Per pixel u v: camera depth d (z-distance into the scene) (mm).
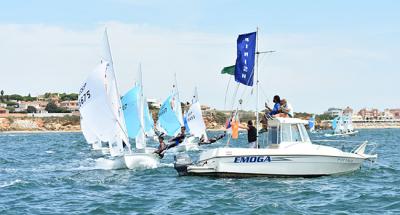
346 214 23609
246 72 33375
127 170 42531
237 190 29500
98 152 68375
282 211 24234
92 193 30453
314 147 32969
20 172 44312
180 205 25969
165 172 40250
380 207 25109
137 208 25453
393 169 40594
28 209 25641
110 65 46906
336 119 181125
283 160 32156
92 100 45250
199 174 33469
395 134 199375
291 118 33188
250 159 32188
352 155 34344
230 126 34281
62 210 25312
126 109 62562
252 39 33469
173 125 87688
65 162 56281
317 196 27844
